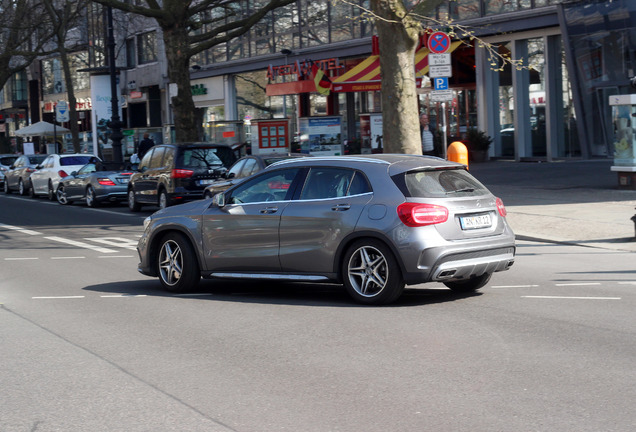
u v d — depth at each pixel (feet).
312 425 16.52
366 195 29.30
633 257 40.34
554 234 48.16
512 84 104.22
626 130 66.18
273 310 29.12
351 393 18.65
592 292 31.42
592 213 54.54
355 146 114.32
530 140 103.30
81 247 51.44
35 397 19.04
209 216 32.63
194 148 71.41
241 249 31.76
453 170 30.48
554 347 22.53
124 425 16.84
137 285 36.29
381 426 16.35
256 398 18.45
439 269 28.14
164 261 34.24
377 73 100.63
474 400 17.88
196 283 33.45
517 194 68.08
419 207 28.27
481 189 30.50
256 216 31.37
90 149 179.73
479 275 30.25
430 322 26.25
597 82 92.94
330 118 98.37
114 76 118.21
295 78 129.90
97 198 85.92
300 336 24.66
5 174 117.70
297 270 30.60
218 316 28.27
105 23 164.45
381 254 28.78
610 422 16.24
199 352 23.00
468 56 112.06
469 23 102.78
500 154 108.06
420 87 110.11
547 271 37.24
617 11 87.97
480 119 108.37
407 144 58.65
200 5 94.27
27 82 246.27
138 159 122.31
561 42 98.02
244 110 146.30
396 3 57.26
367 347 23.00
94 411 17.83
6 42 146.30
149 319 28.07
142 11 91.81
